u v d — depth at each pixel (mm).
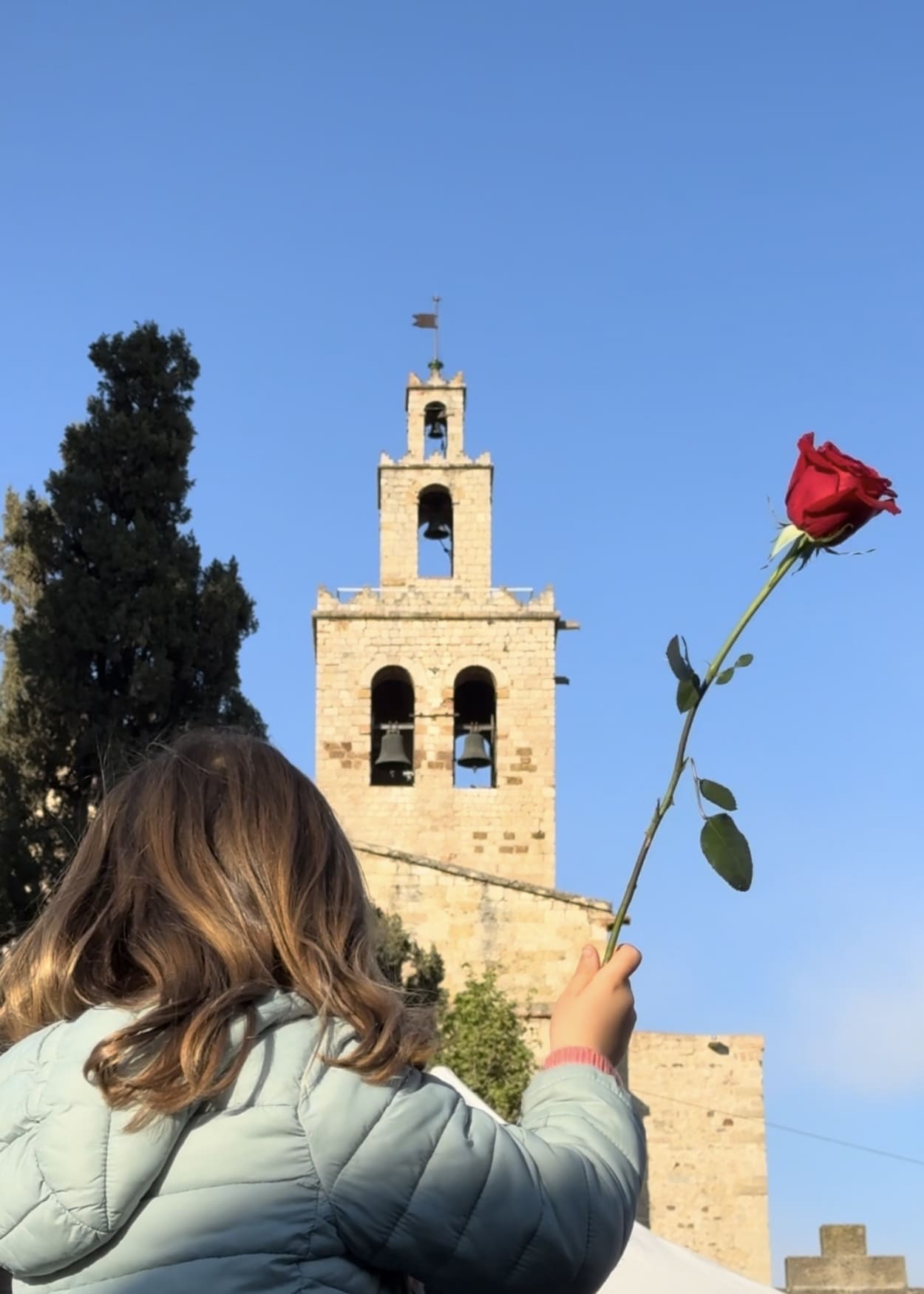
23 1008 3584
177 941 3328
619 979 3834
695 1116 41188
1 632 38688
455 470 46062
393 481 45906
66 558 34344
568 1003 3801
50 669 32406
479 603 44406
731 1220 40469
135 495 34719
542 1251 3178
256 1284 3035
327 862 3578
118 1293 3037
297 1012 3291
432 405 47250
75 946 3506
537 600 44438
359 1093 3184
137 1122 3072
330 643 44062
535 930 35031
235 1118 3135
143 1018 3211
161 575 33469
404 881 35406
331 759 43188
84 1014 3385
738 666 3928
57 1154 3098
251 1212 3072
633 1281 13477
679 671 3930
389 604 44312
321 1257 3113
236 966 3291
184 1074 3105
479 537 45469
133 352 36375
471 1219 3139
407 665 43875
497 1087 30578
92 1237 3061
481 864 42312
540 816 42719
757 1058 41719
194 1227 3055
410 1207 3123
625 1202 3361
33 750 32031
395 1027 3312
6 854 29812
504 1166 3191
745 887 3850
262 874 3447
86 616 32781
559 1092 3566
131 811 3641
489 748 44750
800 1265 35781
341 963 3387
